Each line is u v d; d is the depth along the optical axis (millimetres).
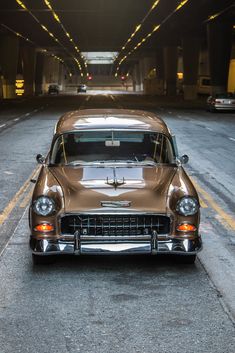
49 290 5895
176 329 4941
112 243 6258
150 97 88938
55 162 7301
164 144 7535
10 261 6863
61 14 55938
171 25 67000
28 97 90312
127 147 7461
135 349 4543
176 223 6293
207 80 92375
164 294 5801
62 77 191500
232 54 90875
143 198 6355
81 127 7500
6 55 82375
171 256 7004
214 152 18297
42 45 103375
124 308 5418
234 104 41312
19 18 59938
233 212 9711
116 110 8898
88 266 6711
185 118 35406
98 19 59781
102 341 4691
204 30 74500
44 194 6324
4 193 11133
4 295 5742
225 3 48312
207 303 5559
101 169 7062
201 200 10703
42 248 6246
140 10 52031
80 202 6293
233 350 4539
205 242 7793
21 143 20562
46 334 4820
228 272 6516
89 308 5414
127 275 6402
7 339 4723
